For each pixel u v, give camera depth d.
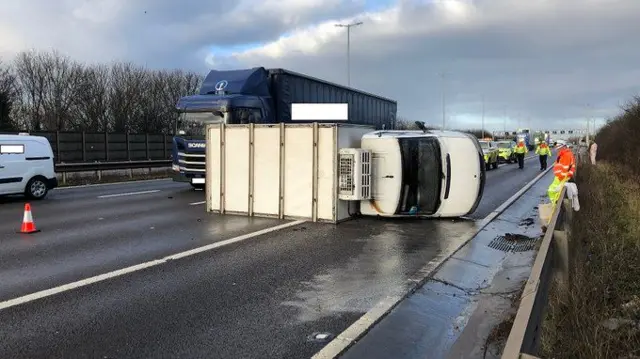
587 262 7.29
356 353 4.50
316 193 10.98
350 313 5.46
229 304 5.70
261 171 11.64
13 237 9.33
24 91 50.69
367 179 10.91
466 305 5.90
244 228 10.31
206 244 8.78
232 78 17.38
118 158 26.89
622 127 25.70
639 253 7.80
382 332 4.99
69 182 21.62
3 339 4.68
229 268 7.23
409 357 4.44
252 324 5.11
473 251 8.53
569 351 4.27
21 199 15.25
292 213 11.33
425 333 5.00
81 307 5.55
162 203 14.37
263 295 6.04
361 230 10.17
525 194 17.75
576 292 5.33
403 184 11.09
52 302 5.70
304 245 8.78
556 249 5.63
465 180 11.28
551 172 29.75
